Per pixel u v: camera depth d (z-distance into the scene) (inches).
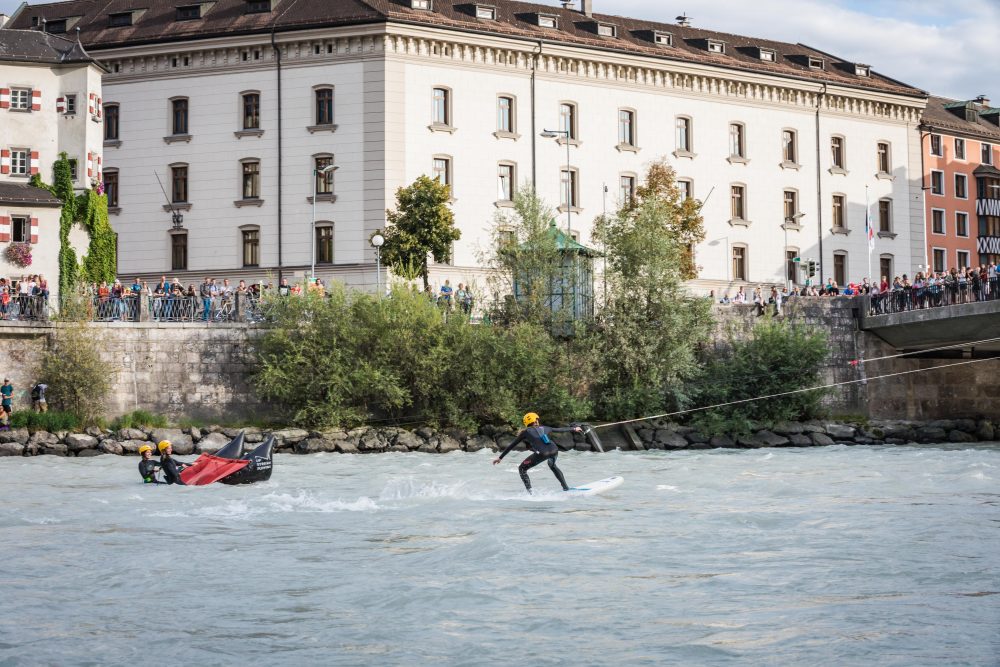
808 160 2898.6
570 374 1934.1
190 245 2480.3
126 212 2514.8
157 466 1251.2
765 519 884.6
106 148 2524.6
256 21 2440.9
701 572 676.1
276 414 1887.3
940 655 499.2
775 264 2842.0
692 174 2728.8
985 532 814.5
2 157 2175.2
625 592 625.0
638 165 2659.9
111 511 956.6
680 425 1971.0
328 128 2401.6
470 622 564.4
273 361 1860.2
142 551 759.1
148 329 1862.7
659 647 517.7
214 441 1770.4
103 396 1831.9
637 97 2664.9
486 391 1855.3
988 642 517.7
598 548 755.4
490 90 2492.6
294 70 2425.0
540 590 631.2
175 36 2453.2
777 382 1994.3
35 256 2137.1
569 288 1971.0
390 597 617.3
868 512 925.2
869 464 1435.8
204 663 503.8
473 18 2506.2
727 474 1295.5
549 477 1277.1
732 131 2797.7
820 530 828.6
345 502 1003.3
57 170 2203.5
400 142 2390.5
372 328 1879.9
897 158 3048.7
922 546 756.0
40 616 583.5
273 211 2433.6
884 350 2139.5
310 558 730.2
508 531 828.6
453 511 944.3
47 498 1061.1
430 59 2428.6
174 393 1868.8
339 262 2394.2
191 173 2477.9
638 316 1961.1
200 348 1879.9
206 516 922.1
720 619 565.0
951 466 1374.3
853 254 2960.1
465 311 1924.2
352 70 2397.9
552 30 2591.0
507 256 1988.2
